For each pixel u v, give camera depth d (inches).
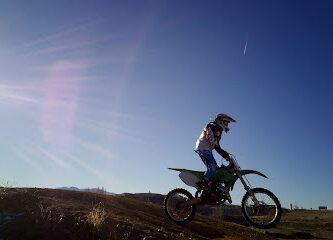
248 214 188.4
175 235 215.6
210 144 199.5
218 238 278.1
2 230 155.2
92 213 178.5
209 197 193.8
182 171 202.8
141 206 289.9
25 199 195.2
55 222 168.4
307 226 698.8
